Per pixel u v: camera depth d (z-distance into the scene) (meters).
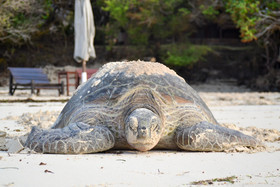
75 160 4.90
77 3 20.16
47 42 36.66
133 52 36.50
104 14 38.50
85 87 6.70
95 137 5.37
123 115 5.67
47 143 5.28
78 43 20.25
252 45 38.59
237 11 27.69
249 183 3.89
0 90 26.03
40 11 32.19
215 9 35.66
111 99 5.86
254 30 27.30
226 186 3.78
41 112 11.55
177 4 35.75
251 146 5.76
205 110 6.50
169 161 4.97
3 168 4.38
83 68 20.50
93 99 6.05
